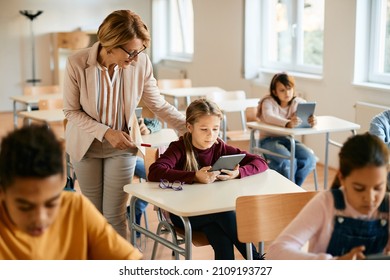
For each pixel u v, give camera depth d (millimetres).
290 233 1795
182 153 3086
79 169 3199
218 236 2822
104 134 3039
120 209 3244
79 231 1493
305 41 6973
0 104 10188
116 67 3055
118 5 10586
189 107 3074
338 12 6078
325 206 1789
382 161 1637
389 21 5785
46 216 1294
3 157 1259
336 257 1736
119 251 1523
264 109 4914
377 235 1779
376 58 5918
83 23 10453
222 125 5961
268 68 7617
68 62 3049
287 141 4934
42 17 10219
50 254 1469
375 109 5539
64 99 3135
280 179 3035
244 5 7609
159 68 10492
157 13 10562
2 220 1417
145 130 4301
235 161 2998
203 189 2852
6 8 9992
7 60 10125
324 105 6406
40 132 1293
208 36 8672
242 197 2383
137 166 4168
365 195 1667
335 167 6227
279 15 7371
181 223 3023
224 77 8336
